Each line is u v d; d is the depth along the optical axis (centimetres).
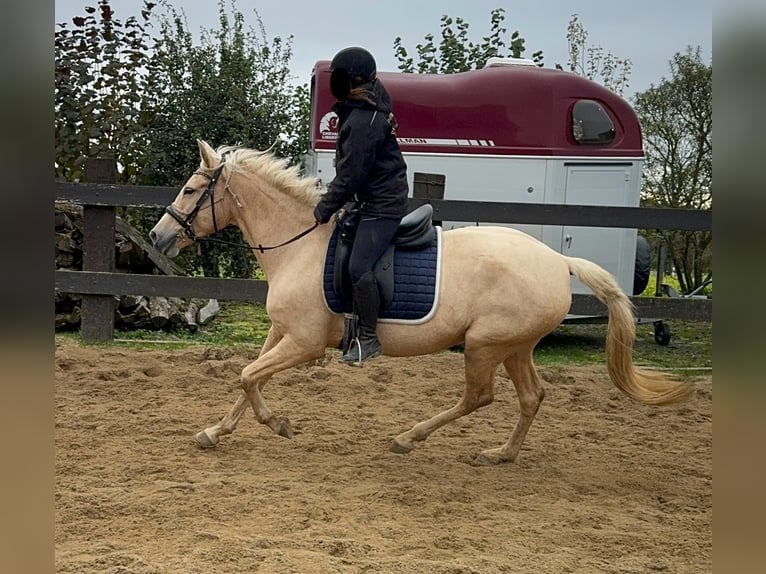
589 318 1038
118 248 940
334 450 540
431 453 544
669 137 1373
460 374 779
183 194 519
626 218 817
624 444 584
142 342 859
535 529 402
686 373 834
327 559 345
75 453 506
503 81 1005
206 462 499
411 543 377
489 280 484
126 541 367
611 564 360
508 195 1012
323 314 495
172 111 1245
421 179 860
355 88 462
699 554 378
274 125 1276
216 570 331
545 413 664
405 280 482
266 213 513
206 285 830
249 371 505
